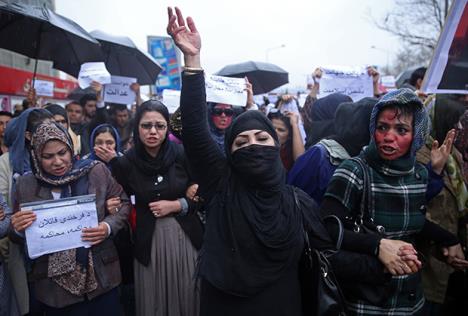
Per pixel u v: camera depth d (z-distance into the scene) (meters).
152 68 5.91
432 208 2.30
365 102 2.26
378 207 1.75
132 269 2.76
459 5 2.23
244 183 1.65
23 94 9.36
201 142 1.68
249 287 1.51
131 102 4.96
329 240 1.71
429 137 2.40
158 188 2.53
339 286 1.64
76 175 2.23
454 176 2.32
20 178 2.21
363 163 1.81
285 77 6.87
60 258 2.12
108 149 3.19
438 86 2.33
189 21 1.69
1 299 2.22
